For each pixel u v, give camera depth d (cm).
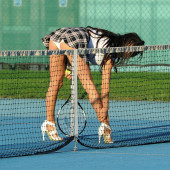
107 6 3600
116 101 2380
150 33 3572
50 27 3656
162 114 1994
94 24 3619
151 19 3566
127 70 2623
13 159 1095
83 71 1284
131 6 3575
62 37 1298
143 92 2478
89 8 3619
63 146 1198
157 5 3559
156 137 1397
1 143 1324
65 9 3634
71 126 1240
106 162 1052
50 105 1359
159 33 3566
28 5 3659
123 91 2462
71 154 1152
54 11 3647
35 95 2550
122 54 1289
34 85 2658
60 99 2391
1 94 2581
